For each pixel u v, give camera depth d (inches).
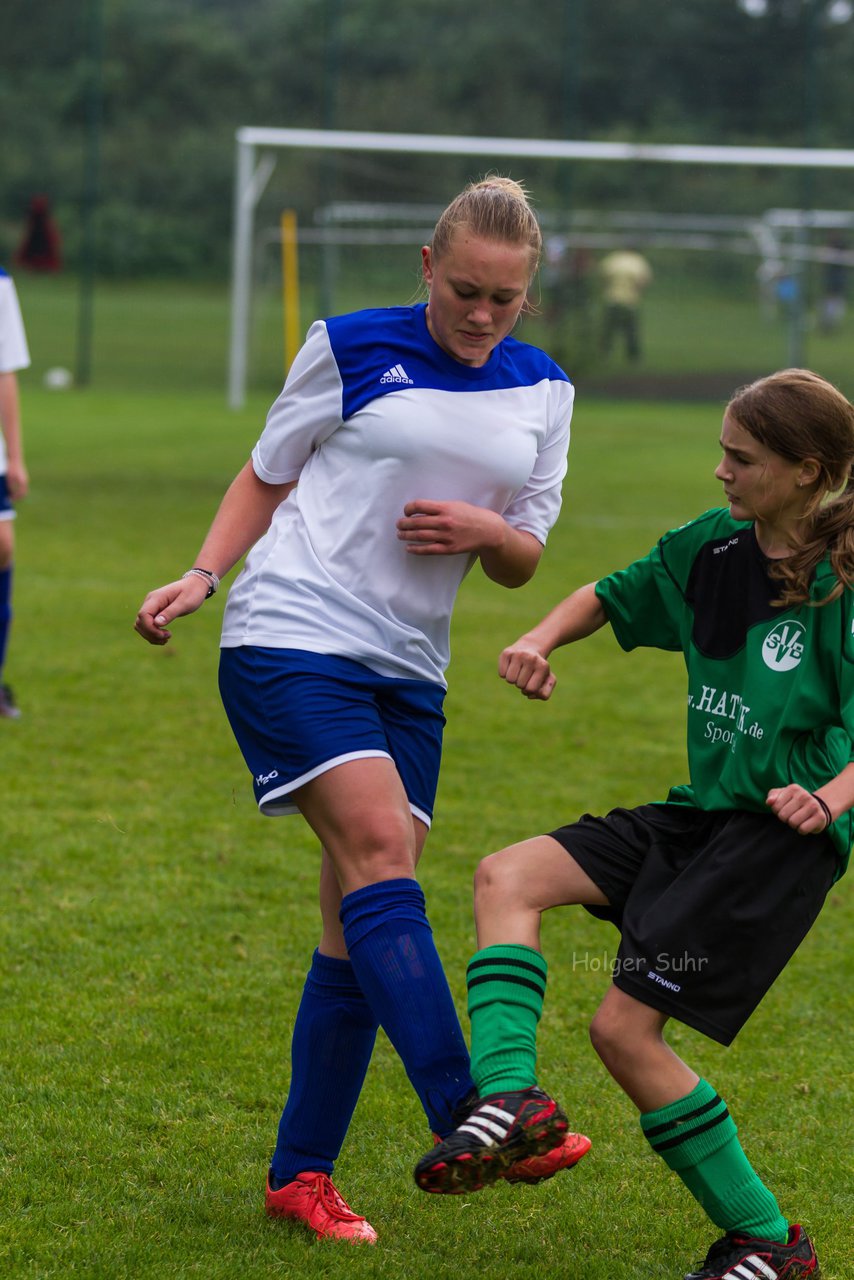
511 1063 162.1
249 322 1696.6
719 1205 174.7
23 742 421.1
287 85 2170.3
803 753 174.1
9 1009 256.7
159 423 1280.8
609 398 1624.0
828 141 1745.8
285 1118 194.4
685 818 182.4
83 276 1578.5
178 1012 258.7
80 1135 214.5
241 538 194.5
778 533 176.2
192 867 331.3
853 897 339.3
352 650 185.0
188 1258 182.5
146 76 2143.2
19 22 2074.3
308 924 301.7
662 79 1749.5
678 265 1716.3
